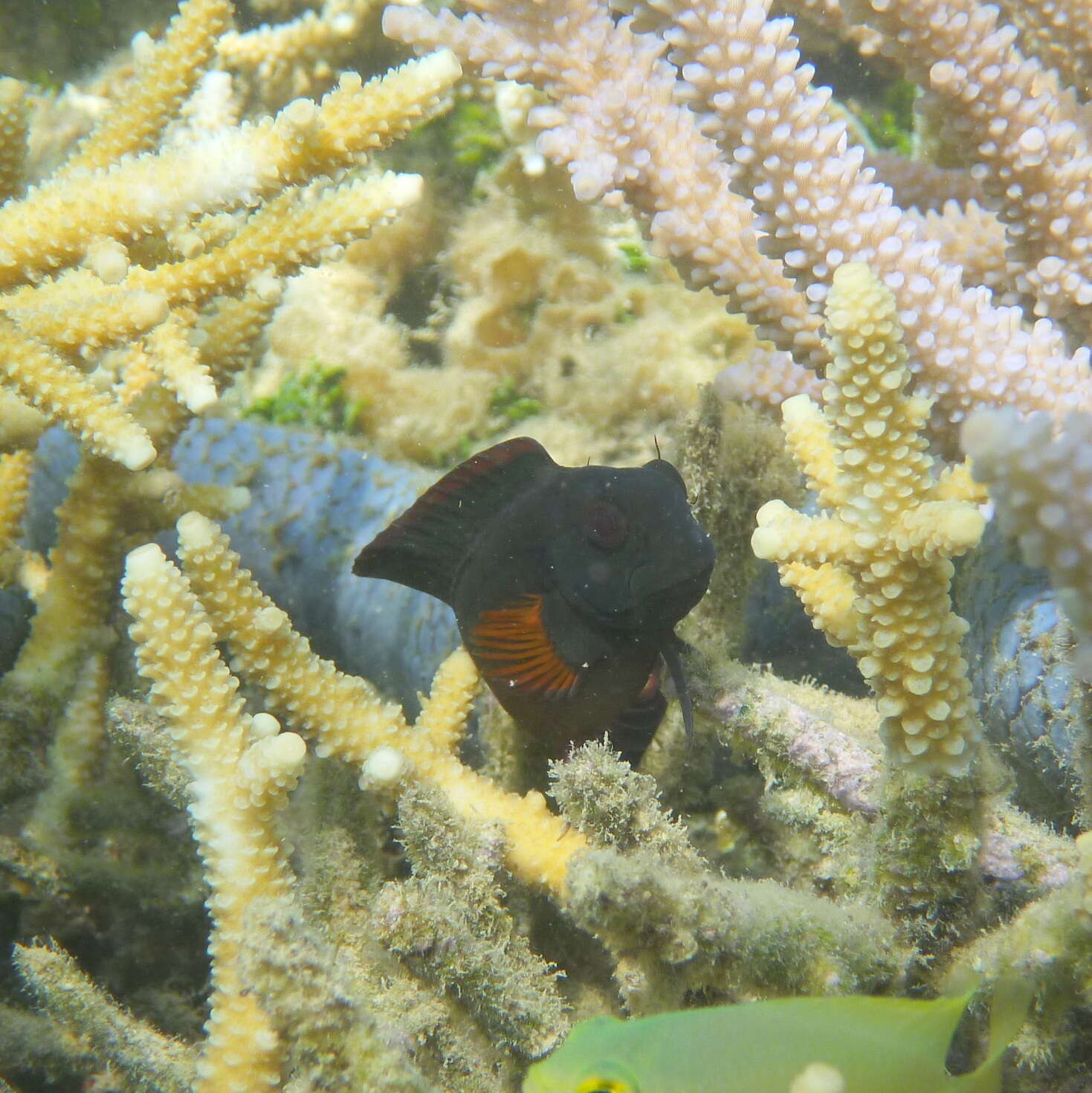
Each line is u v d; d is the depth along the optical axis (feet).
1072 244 1.13
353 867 1.17
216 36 1.19
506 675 1.17
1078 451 0.92
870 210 1.09
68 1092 1.11
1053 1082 1.04
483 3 1.12
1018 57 1.09
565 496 1.16
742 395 1.26
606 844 1.11
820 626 1.08
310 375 1.45
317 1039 1.00
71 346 1.11
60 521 1.23
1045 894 1.07
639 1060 0.95
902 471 1.02
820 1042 0.95
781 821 1.21
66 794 1.21
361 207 1.15
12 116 1.12
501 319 1.45
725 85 1.07
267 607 1.14
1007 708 1.14
